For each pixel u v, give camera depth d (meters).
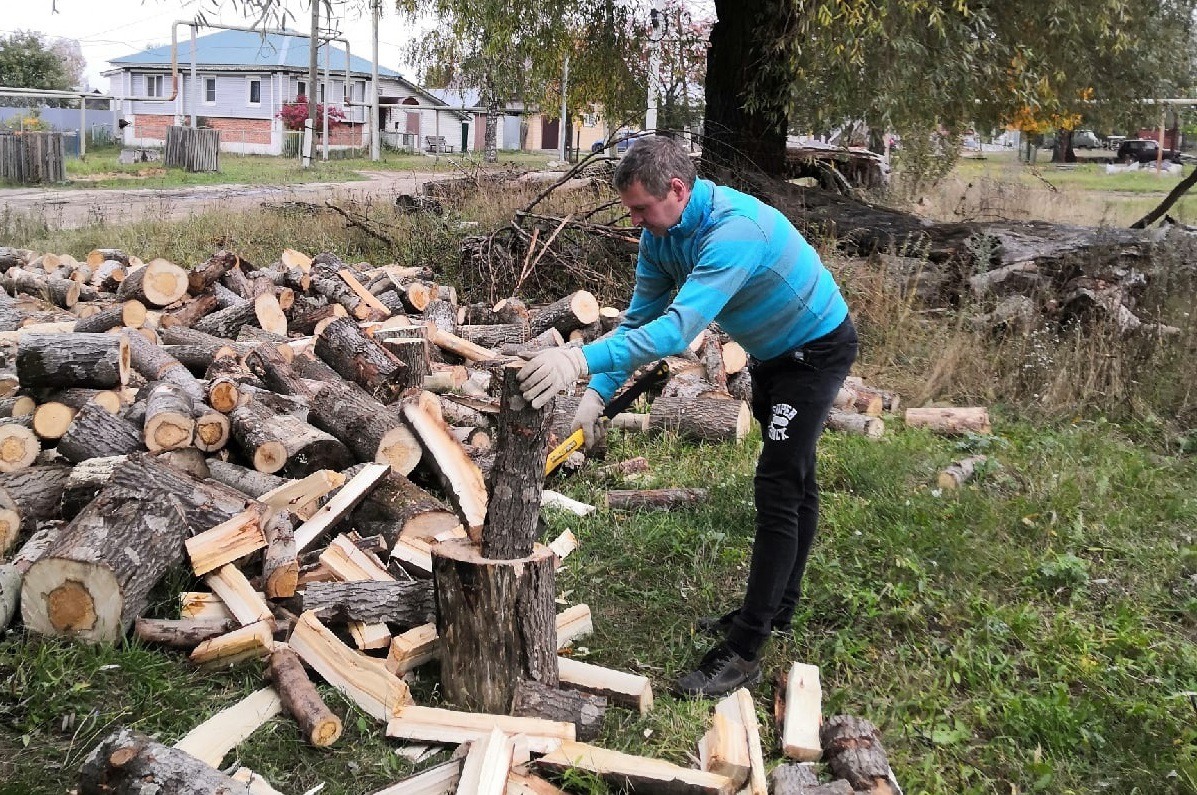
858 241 8.80
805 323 3.04
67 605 3.15
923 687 3.28
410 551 3.69
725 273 2.79
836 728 2.92
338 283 7.86
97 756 2.45
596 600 3.83
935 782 2.81
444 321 7.41
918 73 8.29
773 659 3.41
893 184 13.10
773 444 3.12
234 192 20.17
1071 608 3.81
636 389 3.21
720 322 3.14
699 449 5.48
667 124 12.52
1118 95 10.72
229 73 40.28
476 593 2.86
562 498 4.71
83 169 25.70
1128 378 6.26
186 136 26.66
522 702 2.92
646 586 3.94
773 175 10.76
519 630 2.90
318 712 2.87
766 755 2.94
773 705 3.17
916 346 7.25
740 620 3.20
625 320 3.31
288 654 3.12
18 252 9.27
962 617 3.70
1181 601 3.93
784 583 3.16
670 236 2.97
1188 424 5.99
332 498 3.96
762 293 2.96
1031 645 3.53
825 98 9.26
